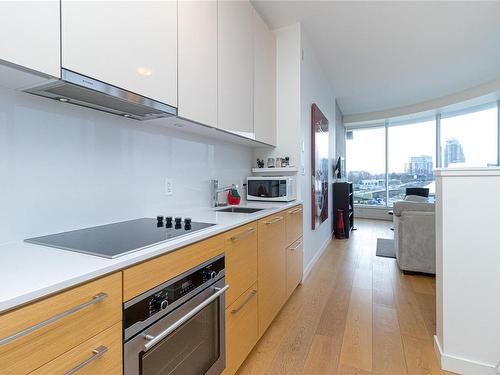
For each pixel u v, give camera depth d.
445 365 1.56
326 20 2.87
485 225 1.48
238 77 2.05
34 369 0.61
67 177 1.25
